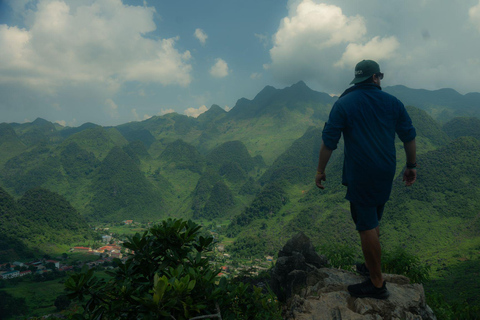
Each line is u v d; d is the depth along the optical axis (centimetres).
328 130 198
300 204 16938
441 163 13575
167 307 138
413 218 11431
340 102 202
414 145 214
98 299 158
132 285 167
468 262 7869
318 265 460
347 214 12112
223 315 171
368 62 209
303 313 216
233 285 199
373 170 189
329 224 11850
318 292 246
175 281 142
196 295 154
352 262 481
